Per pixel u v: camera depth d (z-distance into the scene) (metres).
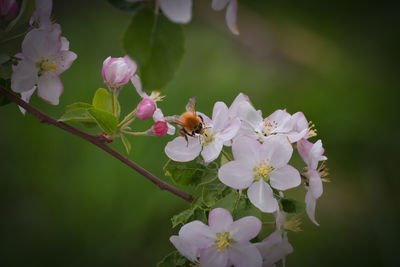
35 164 1.00
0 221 0.93
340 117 1.29
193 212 0.65
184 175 0.67
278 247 0.65
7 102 0.67
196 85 1.26
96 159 0.99
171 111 1.16
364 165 1.19
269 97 1.32
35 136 1.03
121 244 0.92
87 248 0.92
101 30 1.35
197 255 0.65
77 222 0.94
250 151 0.65
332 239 1.01
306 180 0.67
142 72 0.60
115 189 0.97
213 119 0.67
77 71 1.18
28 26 0.66
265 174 0.65
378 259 0.98
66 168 1.00
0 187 0.97
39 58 0.66
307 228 1.02
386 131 1.25
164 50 0.60
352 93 1.35
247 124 0.66
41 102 1.07
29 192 0.98
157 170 0.98
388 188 1.14
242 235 0.64
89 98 1.12
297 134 0.66
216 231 0.64
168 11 0.59
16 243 0.91
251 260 0.64
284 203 0.65
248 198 0.65
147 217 0.95
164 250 0.92
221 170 0.65
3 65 0.66
